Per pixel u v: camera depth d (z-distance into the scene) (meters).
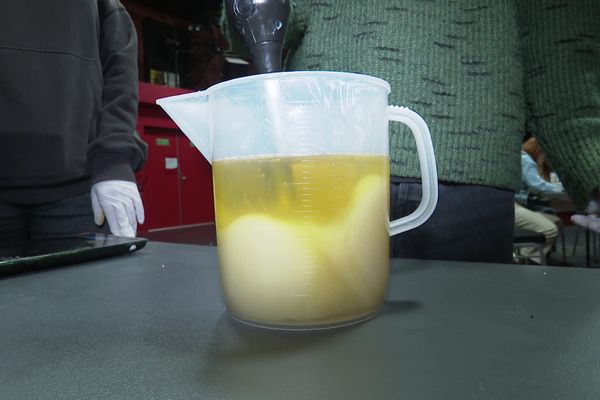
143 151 0.87
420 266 0.46
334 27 0.66
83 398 0.20
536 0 0.61
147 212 4.21
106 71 0.89
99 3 0.89
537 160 3.08
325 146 0.26
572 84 0.59
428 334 0.26
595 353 0.23
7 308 0.35
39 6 0.76
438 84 0.62
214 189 0.31
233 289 0.29
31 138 0.76
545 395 0.19
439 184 0.64
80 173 0.82
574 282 0.39
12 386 0.21
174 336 0.28
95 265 0.51
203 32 4.80
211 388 0.21
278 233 0.27
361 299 0.29
